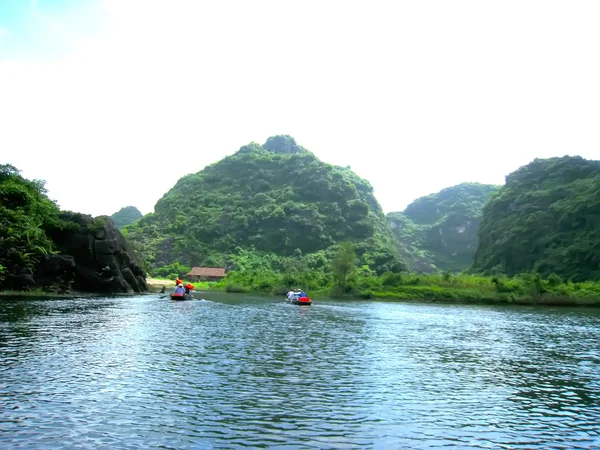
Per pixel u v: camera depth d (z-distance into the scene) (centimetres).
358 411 1705
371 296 10319
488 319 5884
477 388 2134
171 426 1469
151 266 17975
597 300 9469
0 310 4409
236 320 4588
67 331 3300
